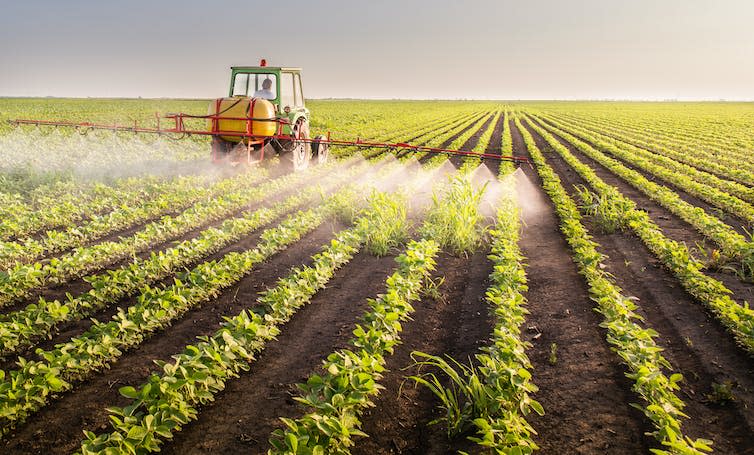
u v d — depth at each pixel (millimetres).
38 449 3410
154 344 4809
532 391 3824
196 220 8805
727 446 3572
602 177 15695
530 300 6055
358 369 3746
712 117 54875
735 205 10906
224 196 10750
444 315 5723
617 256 7699
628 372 4488
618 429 3762
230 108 12930
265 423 3766
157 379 3449
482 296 6184
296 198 10461
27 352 4547
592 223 9523
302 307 5766
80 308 5332
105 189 10664
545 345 5000
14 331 4520
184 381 3439
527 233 8992
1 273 5516
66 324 5066
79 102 64875
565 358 4746
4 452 3367
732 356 4758
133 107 49344
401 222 8453
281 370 4477
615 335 4691
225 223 8117
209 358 3959
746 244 7293
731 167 18797
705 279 6086
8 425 3566
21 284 5656
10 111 38844
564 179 15273
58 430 3598
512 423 3486
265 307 5344
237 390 4172
